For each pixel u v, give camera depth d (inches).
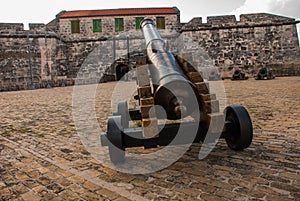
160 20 1027.3
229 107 131.1
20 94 611.5
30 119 262.2
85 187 102.6
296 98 309.6
